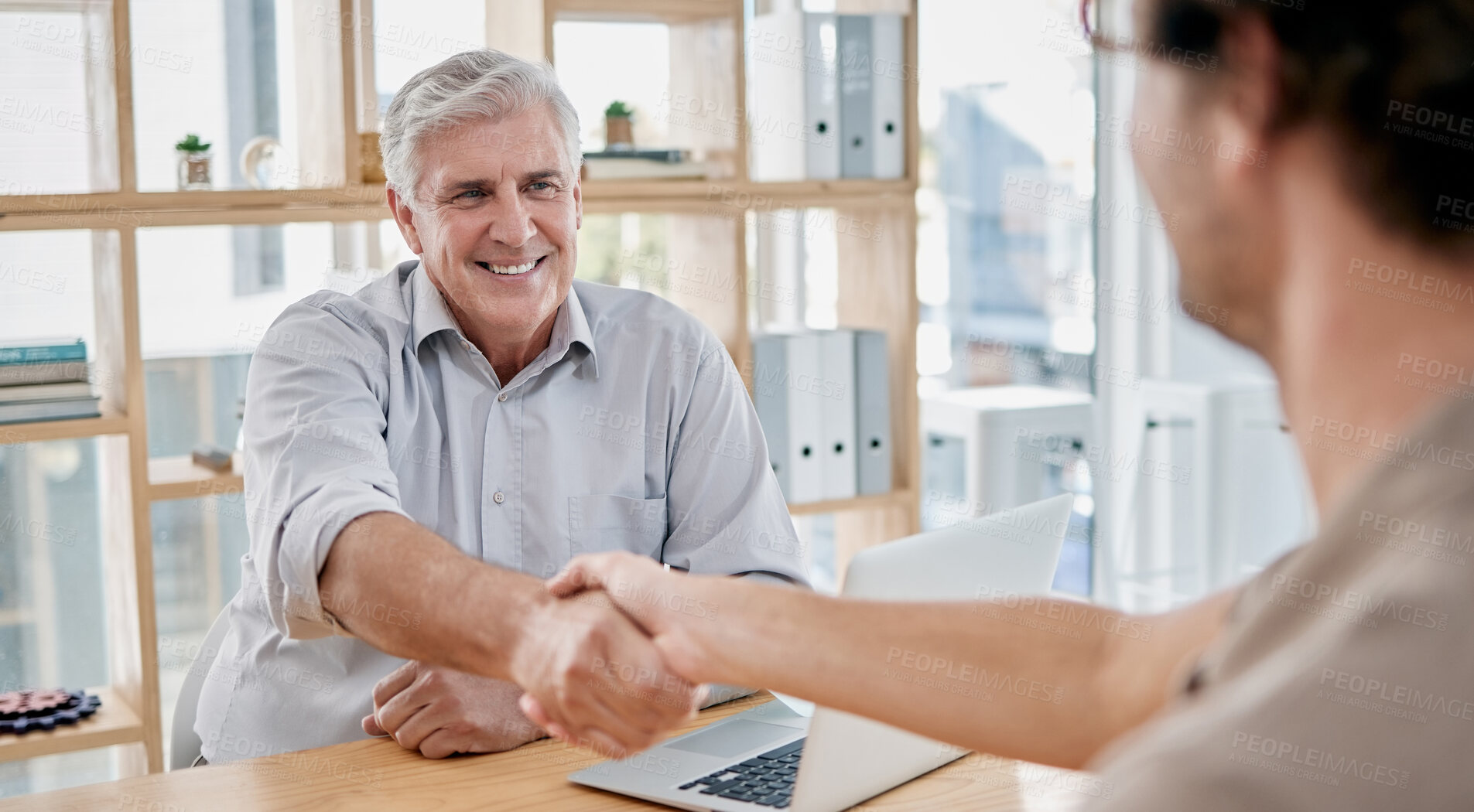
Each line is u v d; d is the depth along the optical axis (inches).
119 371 93.4
